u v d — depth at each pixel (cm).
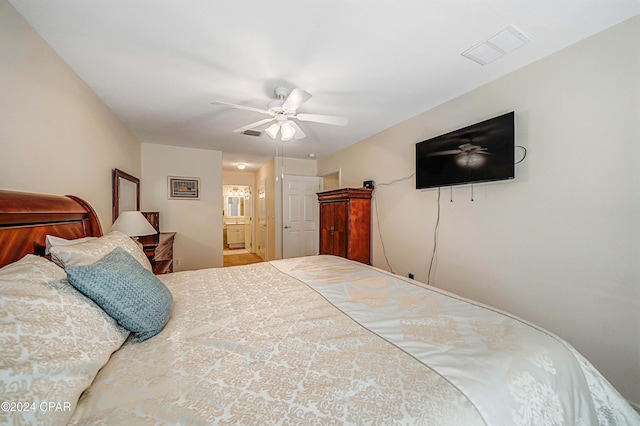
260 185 649
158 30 154
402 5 136
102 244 134
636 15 145
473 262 239
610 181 157
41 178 156
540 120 189
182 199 433
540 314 191
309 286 162
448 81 220
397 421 59
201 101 252
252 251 741
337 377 74
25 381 56
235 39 162
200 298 140
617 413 93
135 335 97
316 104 265
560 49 177
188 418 59
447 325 106
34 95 150
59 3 131
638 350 147
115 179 277
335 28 153
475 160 225
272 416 60
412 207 306
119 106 262
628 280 151
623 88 151
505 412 67
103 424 57
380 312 121
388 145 342
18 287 75
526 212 199
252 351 88
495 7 138
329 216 400
